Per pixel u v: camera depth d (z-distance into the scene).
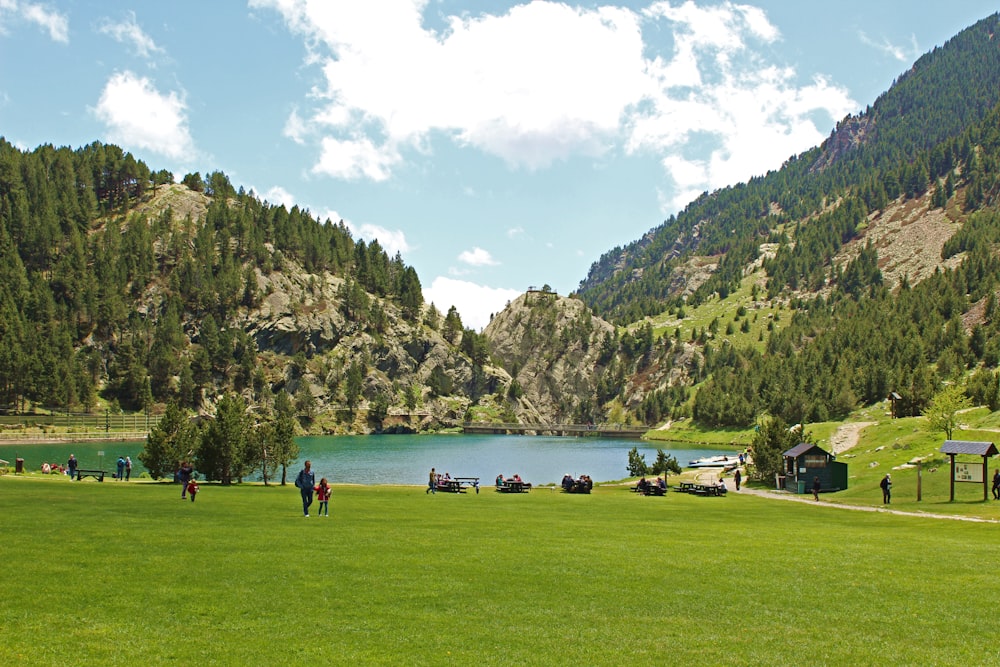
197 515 39.84
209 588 23.03
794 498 73.38
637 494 74.69
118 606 20.77
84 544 29.00
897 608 22.98
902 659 18.47
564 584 25.17
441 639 19.20
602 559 29.62
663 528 41.03
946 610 22.83
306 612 21.08
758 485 95.00
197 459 77.12
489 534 35.94
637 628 20.62
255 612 20.86
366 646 18.52
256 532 33.81
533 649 18.70
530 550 31.28
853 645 19.47
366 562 27.61
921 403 135.25
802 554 31.88
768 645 19.39
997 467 73.69
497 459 176.75
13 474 82.25
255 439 79.94
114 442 199.62
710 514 52.44
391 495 61.00
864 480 84.25
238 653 17.66
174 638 18.47
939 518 50.34
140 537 31.14
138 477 88.81
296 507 46.41
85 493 51.56
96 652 17.22
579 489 75.25
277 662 17.20
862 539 37.34
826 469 82.50
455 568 27.12
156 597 21.80
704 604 23.14
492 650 18.53
